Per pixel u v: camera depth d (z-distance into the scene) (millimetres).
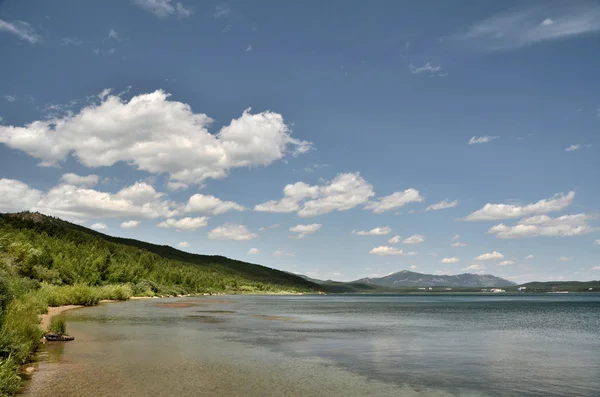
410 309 96250
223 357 24688
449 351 29391
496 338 37688
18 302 33812
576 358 27109
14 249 77812
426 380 20141
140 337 32062
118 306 71125
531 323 56375
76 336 31406
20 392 15969
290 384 18547
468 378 20781
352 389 18078
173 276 168000
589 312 86375
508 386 19344
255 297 198250
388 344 32219
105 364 21359
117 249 157250
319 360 24656
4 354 19578
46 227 133125
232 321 49938
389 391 17984
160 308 70500
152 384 17672
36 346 25266
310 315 66750
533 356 27766
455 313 79688
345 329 43469
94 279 101750
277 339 33812
